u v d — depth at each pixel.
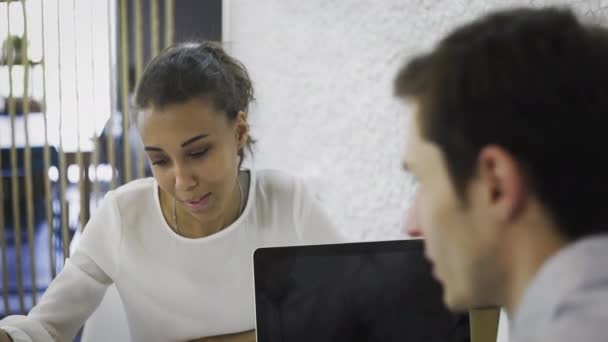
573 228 0.34
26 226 2.25
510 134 0.33
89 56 2.12
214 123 0.83
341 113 1.64
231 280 1.01
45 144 2.15
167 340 1.03
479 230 0.36
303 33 1.83
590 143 0.33
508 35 0.35
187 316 1.01
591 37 0.35
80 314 0.99
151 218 1.00
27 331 0.88
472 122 0.34
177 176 0.84
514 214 0.34
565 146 0.33
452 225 0.36
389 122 1.41
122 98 2.15
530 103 0.33
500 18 0.37
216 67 0.87
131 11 2.14
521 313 0.34
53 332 0.93
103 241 1.00
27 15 2.10
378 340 0.73
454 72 0.35
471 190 0.35
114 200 1.01
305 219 1.08
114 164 2.17
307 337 0.73
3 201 2.21
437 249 0.38
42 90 2.13
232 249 1.01
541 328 0.32
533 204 0.34
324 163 1.75
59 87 2.12
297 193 1.08
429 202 0.37
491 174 0.34
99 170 2.17
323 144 1.75
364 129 1.53
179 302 1.01
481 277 0.37
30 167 2.19
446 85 0.35
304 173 1.88
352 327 0.73
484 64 0.34
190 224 0.99
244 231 1.02
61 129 2.14
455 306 0.39
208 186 0.85
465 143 0.34
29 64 2.12
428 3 1.25
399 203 1.37
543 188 0.34
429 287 0.73
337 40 1.64
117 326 1.07
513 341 0.35
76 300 0.98
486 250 0.36
